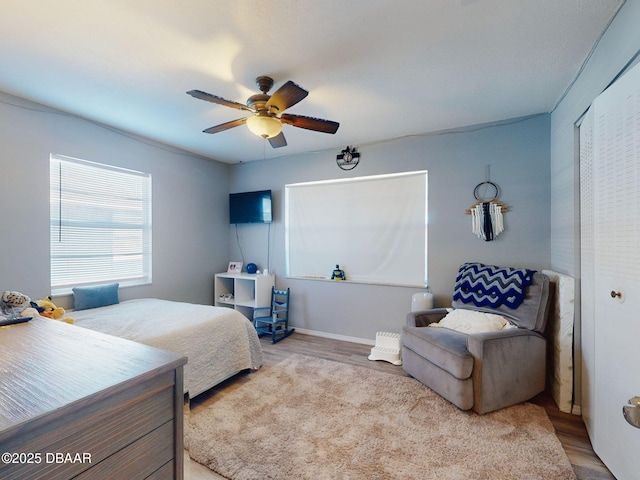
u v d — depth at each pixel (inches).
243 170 183.0
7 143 98.2
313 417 82.7
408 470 63.2
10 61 78.9
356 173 148.2
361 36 69.4
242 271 182.7
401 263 140.1
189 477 62.7
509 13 62.2
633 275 54.2
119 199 132.0
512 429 77.0
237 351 106.0
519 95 97.6
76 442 24.5
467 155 124.8
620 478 58.6
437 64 80.5
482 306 106.2
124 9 60.7
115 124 123.0
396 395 94.3
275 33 68.2
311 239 162.4
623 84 56.1
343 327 152.2
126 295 132.8
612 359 61.2
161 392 31.3
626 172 55.7
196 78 87.4
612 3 59.4
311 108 107.5
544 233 111.8
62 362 32.3
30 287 103.8
